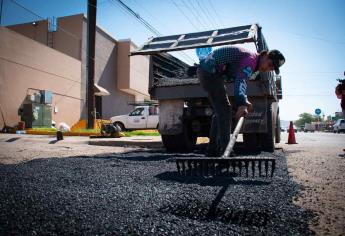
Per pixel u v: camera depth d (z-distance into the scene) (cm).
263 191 236
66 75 1916
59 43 2142
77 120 2027
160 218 179
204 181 277
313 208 200
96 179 288
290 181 275
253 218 180
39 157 499
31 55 1623
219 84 372
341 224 171
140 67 2852
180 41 571
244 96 352
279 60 343
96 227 165
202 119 583
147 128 1545
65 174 314
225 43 506
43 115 1600
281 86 793
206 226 167
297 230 162
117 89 2623
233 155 357
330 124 5191
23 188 249
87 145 770
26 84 1588
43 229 162
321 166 386
